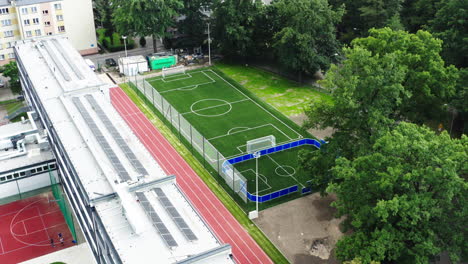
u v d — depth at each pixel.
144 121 102.00
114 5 128.88
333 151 69.81
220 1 125.06
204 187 81.50
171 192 59.75
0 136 82.62
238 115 103.81
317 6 110.06
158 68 128.00
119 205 57.56
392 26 114.19
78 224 72.50
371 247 54.44
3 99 108.62
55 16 126.75
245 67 129.00
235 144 92.88
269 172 84.75
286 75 123.75
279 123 100.44
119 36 141.00
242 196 78.88
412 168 56.53
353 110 67.38
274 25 126.19
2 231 71.88
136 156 66.50
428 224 55.59
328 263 66.19
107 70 126.62
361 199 58.69
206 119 102.19
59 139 70.25
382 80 65.06
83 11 130.50
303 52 111.94
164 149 92.00
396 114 77.75
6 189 78.50
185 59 131.88
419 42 76.50
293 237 70.81
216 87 117.25
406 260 57.41
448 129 95.44
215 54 137.12
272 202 78.00
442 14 105.69
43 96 81.88
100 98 81.75
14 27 122.75
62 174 76.31
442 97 75.56
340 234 71.12
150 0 122.69
